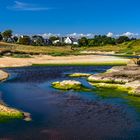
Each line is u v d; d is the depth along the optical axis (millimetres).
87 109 44656
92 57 151375
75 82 64188
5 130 34656
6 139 32000
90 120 38938
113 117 40281
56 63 123812
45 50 199375
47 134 33656
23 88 63344
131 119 39344
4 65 113625
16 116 39781
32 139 32125
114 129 35375
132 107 45719
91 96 54219
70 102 49469
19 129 35062
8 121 37812
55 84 66312
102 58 144875
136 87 58312
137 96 53562
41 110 44062
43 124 37125
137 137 32812
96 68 106688
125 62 124688
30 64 119312
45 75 86062
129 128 35719
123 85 61562
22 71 97000
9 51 156625
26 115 40969
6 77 80812
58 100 51062
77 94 56219
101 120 38938
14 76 83750
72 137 32875
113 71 74875
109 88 61844
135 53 189500
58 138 32531
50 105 47344
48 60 134125
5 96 54438
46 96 54594
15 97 53562
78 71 96312
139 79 63438
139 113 42250
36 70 100250
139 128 35750
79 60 135375
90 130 35062
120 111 43375
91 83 67688
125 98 52156
